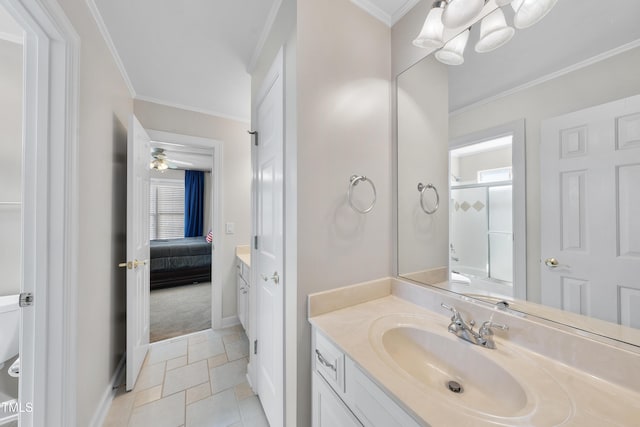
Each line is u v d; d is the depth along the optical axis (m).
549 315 0.79
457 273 1.06
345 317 1.02
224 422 1.37
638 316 0.64
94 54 1.29
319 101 1.06
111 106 1.58
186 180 6.00
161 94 2.19
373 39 1.25
